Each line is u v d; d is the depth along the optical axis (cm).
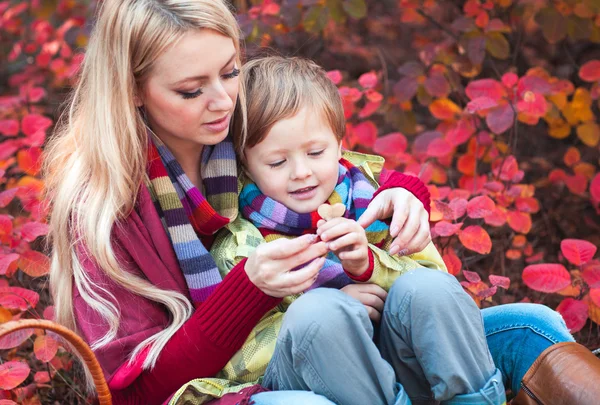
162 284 173
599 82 304
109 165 171
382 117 378
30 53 434
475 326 166
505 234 300
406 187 196
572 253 231
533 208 270
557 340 181
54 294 183
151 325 173
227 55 171
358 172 204
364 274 176
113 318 169
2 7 423
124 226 173
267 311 169
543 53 371
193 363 167
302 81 187
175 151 187
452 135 286
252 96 187
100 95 173
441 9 389
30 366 244
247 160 191
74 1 410
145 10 168
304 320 156
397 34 410
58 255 179
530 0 329
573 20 308
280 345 161
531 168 343
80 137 182
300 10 325
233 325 166
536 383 177
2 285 242
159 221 175
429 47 328
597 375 167
